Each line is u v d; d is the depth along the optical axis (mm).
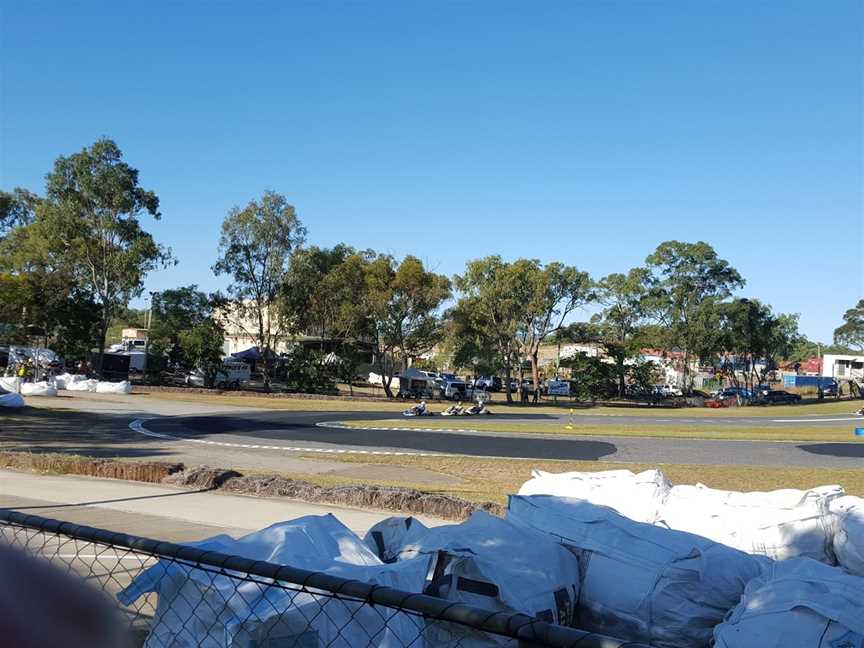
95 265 54156
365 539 4754
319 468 18656
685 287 79875
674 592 4324
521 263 66000
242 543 4008
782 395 76500
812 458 23391
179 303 69000
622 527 4723
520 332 69812
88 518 10297
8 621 1334
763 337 79688
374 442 25453
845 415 53156
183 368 64812
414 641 3596
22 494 12273
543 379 90062
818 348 133125
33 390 41969
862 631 3340
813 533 5727
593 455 22859
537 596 3982
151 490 13133
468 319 67750
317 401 51906
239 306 59812
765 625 3516
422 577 3871
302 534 4078
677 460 22188
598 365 70125
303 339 70688
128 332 94438
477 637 3658
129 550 3748
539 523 4941
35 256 53188
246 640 3406
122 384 48812
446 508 11609
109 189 52406
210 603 3549
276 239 57781
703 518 6094
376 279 62250
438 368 101750
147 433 26266
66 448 20844
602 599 4438
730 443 27594
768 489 16297
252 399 50250
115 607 1535
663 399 74750
